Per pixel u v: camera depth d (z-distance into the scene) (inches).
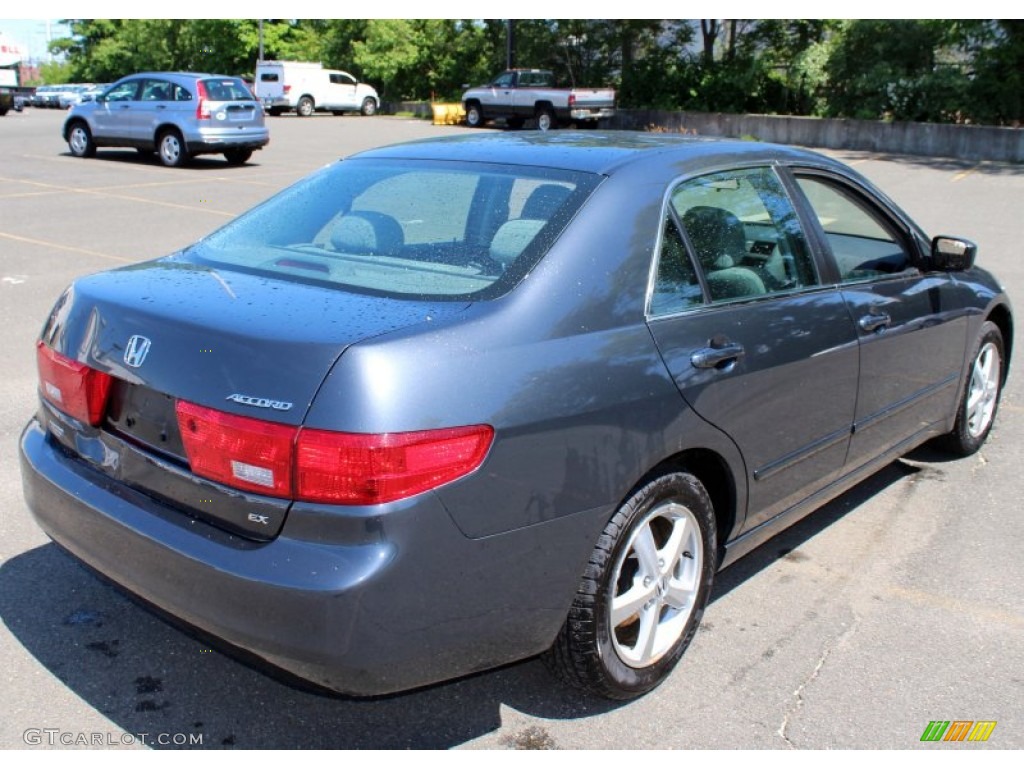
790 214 150.3
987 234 538.3
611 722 120.4
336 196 142.6
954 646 139.1
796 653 136.5
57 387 121.6
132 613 141.6
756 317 133.9
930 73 1114.1
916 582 157.9
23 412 221.8
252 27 2107.5
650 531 120.2
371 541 95.0
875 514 183.9
